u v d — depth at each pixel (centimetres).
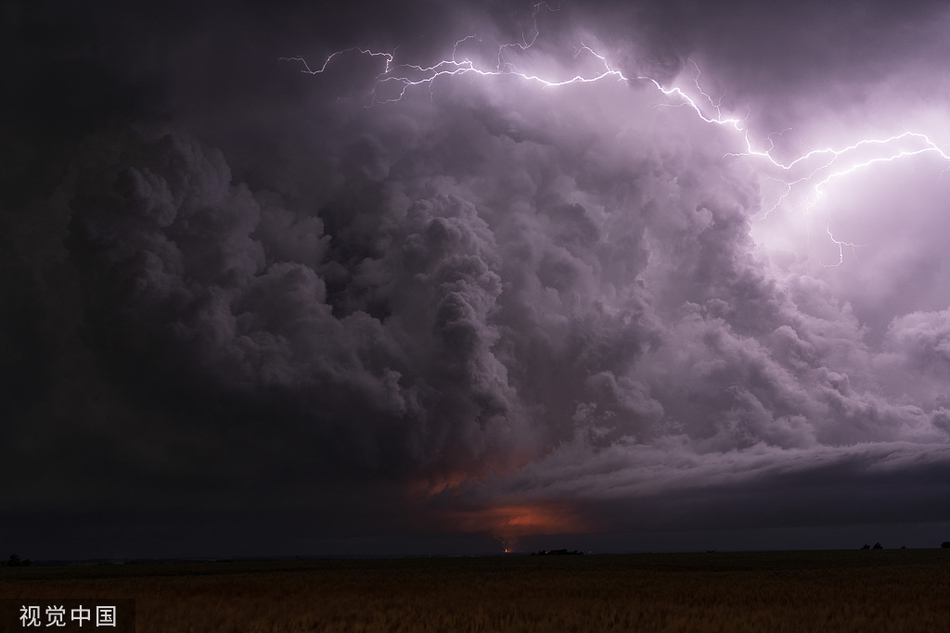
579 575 3550
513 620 1681
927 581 2873
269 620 1680
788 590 2453
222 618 1725
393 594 2377
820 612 1809
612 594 2345
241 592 2509
